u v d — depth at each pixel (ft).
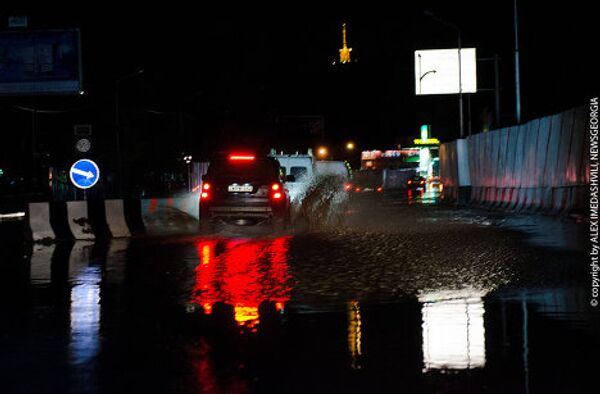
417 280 69.36
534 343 44.60
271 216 118.01
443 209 200.03
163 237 119.75
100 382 37.93
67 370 40.29
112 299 62.23
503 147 191.72
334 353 43.14
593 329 48.14
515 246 96.48
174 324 51.70
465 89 355.56
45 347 45.55
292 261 84.69
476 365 40.01
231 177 118.42
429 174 508.12
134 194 317.42
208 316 54.29
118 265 84.43
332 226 135.85
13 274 79.05
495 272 73.51
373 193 373.20
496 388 35.81
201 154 360.69
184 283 69.77
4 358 42.96
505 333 47.26
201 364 41.09
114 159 308.60
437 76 356.18
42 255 98.32
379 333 47.93
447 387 36.09
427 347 44.06
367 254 90.58
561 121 150.20
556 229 122.01
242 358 42.32
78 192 213.46
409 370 39.24
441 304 57.36
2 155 340.18
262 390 36.11
